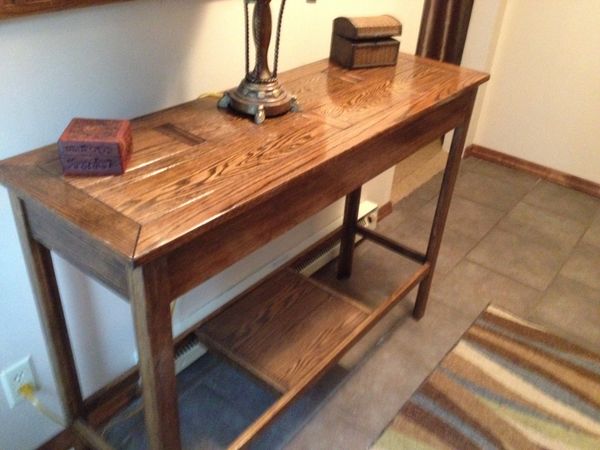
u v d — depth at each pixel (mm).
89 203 868
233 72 1429
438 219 1734
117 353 1454
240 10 1361
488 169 3035
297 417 1548
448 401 1622
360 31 1509
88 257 889
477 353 1801
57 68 1050
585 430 1564
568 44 2682
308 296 1630
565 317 1996
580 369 1770
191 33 1273
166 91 1280
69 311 1270
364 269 2162
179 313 1528
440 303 2018
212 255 917
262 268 1797
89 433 1230
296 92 1368
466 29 2836
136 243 777
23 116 1033
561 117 2822
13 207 978
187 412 1548
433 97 1381
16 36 965
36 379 1276
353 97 1359
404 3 1984
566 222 2582
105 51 1116
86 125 974
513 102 2949
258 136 1124
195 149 1056
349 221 1955
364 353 1772
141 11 1146
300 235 1933
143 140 1077
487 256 2305
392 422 1547
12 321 1173
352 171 1193
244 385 1640
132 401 1521
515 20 2791
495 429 1547
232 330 1496
